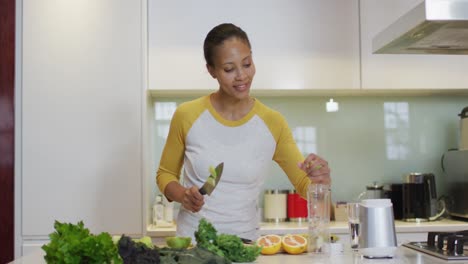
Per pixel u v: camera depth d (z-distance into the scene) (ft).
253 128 6.24
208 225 4.68
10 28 9.00
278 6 9.42
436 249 5.11
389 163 10.66
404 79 9.54
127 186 8.93
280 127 6.37
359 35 9.50
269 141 6.29
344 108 10.66
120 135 8.98
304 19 9.45
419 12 5.62
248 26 9.39
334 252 5.08
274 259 4.77
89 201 8.92
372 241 4.78
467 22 5.58
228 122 6.22
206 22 9.32
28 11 9.01
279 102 10.57
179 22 9.29
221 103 6.30
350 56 9.48
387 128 10.69
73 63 9.01
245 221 6.21
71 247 3.52
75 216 8.90
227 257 4.56
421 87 9.57
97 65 9.02
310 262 4.59
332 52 9.47
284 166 6.46
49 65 9.00
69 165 8.93
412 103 10.75
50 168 8.93
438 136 10.75
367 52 9.48
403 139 10.71
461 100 10.80
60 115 8.98
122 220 8.91
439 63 9.61
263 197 10.32
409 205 9.53
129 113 9.00
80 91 9.00
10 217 8.87
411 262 4.55
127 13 9.08
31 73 8.98
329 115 10.63
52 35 9.02
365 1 9.48
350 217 5.21
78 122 8.98
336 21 9.48
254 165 6.20
